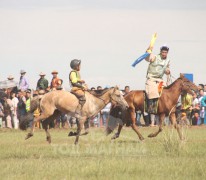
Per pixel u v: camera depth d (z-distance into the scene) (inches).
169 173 1139.3
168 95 1738.4
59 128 2399.1
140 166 1192.8
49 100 1680.6
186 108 2276.1
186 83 1749.5
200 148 1493.6
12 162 1274.6
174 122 1734.7
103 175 1118.4
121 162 1238.3
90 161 1264.8
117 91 1684.3
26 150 1464.1
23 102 2413.9
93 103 1667.1
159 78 1756.9
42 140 1815.9
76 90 1670.8
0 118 2456.9
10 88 2476.6
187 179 1078.4
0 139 1870.1
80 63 1685.5
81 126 1651.1
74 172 1147.3
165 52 1753.2
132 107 1753.2
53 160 1316.4
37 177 1096.2
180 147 1441.9
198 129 2317.9
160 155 1398.9
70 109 1659.7
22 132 2228.1
